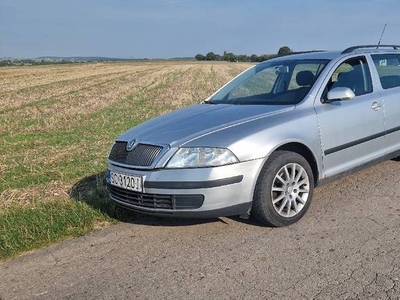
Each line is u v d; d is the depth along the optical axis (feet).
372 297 9.80
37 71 208.54
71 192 18.60
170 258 12.28
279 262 11.66
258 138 13.05
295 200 14.08
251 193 13.00
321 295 10.00
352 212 14.88
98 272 11.73
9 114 56.49
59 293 10.81
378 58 18.30
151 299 10.28
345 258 11.66
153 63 322.14
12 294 10.91
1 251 13.07
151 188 12.73
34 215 15.21
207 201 12.45
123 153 13.80
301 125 14.15
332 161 15.26
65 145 31.78
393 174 18.84
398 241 12.50
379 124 16.92
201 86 103.04
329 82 15.76
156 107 60.39
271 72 17.90
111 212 15.48
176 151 12.64
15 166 24.84
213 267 11.61
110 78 145.89
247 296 10.14
